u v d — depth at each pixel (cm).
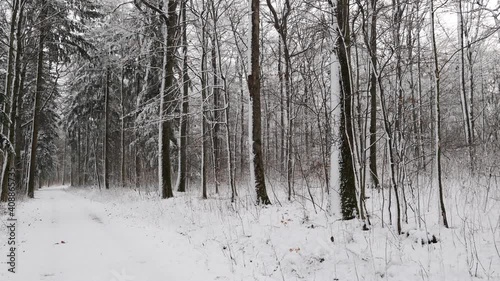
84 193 2659
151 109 1702
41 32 1995
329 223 618
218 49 1136
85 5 2062
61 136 5412
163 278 504
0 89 1962
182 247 684
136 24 1585
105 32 1812
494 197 648
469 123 1141
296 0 1080
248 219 774
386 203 739
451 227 532
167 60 1434
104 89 2848
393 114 650
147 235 816
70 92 3098
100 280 495
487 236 487
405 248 499
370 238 548
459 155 1099
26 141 3184
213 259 594
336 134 664
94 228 940
